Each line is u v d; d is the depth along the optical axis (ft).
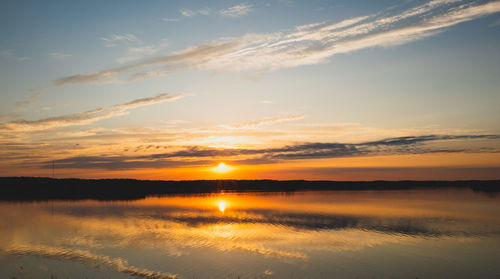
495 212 180.86
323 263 83.82
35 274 75.87
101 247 99.96
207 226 136.67
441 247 99.91
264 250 95.91
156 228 132.36
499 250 96.17
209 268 79.77
